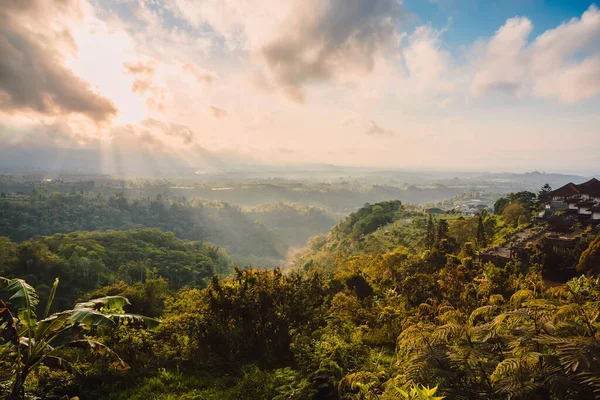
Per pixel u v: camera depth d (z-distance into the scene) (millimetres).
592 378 2943
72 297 59500
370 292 19172
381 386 5129
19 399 5773
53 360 6453
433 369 3826
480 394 3631
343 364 7219
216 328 10023
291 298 10945
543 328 3889
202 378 8688
